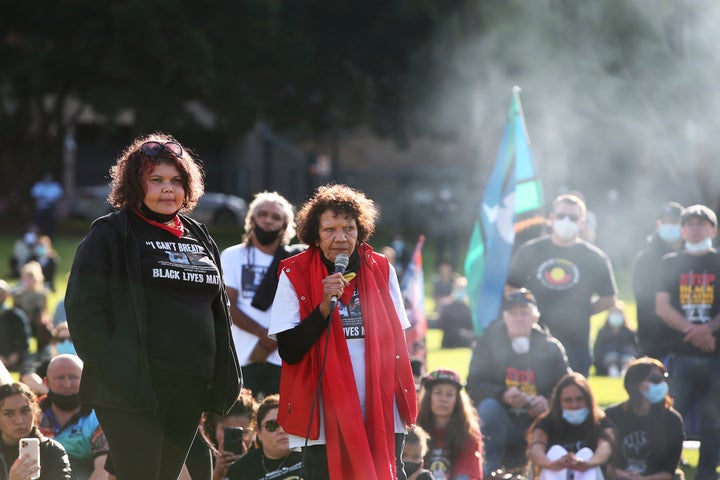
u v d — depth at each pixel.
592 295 12.00
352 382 6.46
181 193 6.38
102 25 43.84
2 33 45.22
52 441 8.14
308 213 6.72
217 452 8.99
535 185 13.73
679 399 11.34
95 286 6.12
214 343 6.41
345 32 51.16
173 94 44.66
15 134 51.00
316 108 54.00
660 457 10.40
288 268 6.71
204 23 46.19
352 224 6.62
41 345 16.39
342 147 69.69
